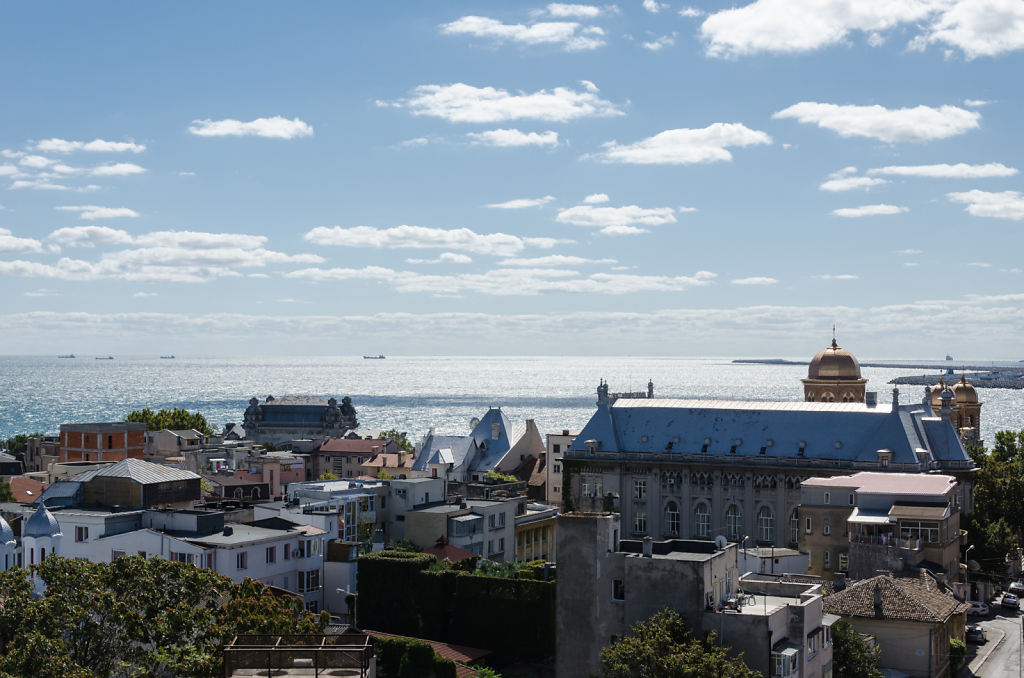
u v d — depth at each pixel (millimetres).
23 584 88312
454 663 125000
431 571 148500
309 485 195500
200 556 139875
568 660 108188
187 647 83875
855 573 153250
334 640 81875
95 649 86750
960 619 144250
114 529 149750
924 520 155750
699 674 91812
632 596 104000
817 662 106875
